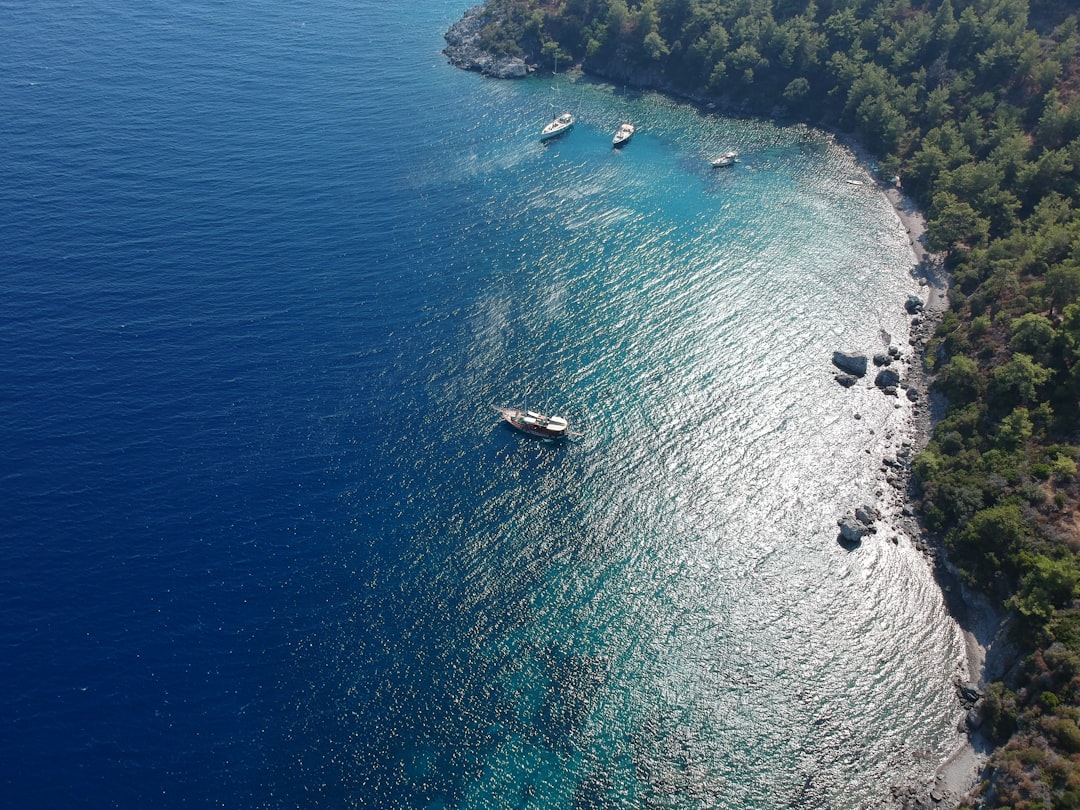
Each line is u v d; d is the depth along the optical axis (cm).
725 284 17812
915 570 11956
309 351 15950
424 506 13012
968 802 9262
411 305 17200
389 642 11144
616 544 12444
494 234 19612
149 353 15738
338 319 16775
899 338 16238
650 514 12875
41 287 17250
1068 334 13000
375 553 12294
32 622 11244
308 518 12800
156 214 19850
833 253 18762
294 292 17488
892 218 19975
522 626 11350
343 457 13812
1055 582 10138
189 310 16850
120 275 17725
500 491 13250
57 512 12738
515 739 10081
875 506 12925
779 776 9700
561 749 9988
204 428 14262
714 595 11719
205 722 10212
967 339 14900
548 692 10581
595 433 14275
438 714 10344
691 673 10781
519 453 13900
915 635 11188
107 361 15525
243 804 9456
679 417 14550
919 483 13075
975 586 11244
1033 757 8819
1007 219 17462
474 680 10712
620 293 17588
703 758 9881
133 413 14475
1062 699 9319
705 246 19112
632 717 10325
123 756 9850
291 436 14175
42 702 10338
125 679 10631
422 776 9719
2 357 15488
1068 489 11425
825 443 14000
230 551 12281
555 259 18712
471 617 11456
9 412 14375
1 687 10469
